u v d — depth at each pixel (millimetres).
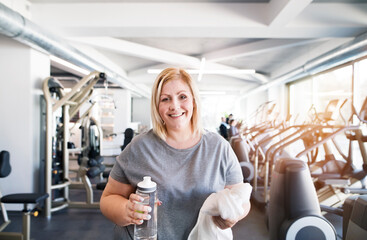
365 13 3092
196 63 5949
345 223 1805
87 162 3367
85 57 3988
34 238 2465
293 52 5617
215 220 767
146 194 730
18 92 3260
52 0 3039
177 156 859
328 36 3484
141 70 7355
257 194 3461
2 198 2146
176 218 833
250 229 2660
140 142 890
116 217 778
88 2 3107
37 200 2137
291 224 1625
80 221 2883
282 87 8008
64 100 3154
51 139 3029
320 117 3346
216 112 14516
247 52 4895
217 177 874
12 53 3256
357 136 2859
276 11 2793
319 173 3041
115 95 9102
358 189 2777
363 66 4398
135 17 3098
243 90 11172
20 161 3254
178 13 3096
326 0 3053
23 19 2418
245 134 4688
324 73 5766
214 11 3098
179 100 865
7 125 3266
